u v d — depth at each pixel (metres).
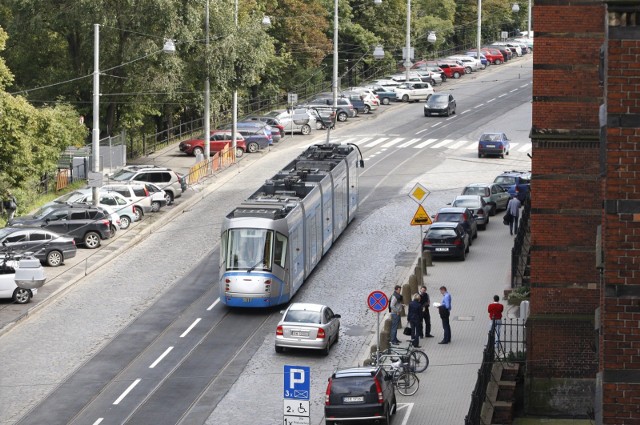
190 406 83.00
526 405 79.88
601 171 46.25
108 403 83.69
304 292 113.25
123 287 115.50
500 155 183.25
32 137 146.50
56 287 114.19
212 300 111.12
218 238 134.75
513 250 106.81
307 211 116.31
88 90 182.12
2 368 91.56
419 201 107.62
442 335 96.88
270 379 88.75
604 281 44.44
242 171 175.12
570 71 77.94
